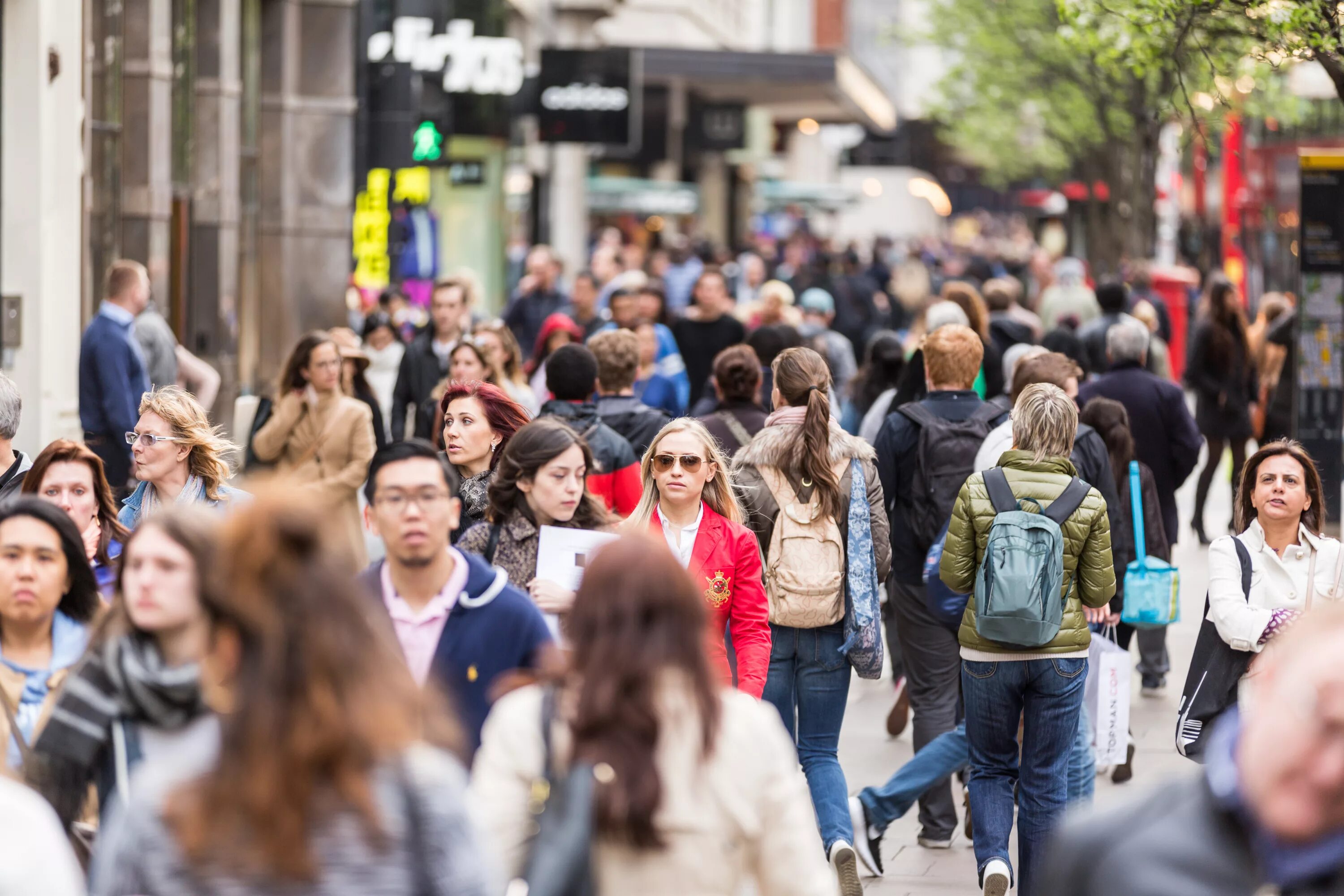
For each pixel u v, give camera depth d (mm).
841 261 124688
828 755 21359
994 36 91938
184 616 12305
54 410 39344
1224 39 37125
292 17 57875
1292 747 7668
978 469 23969
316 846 8680
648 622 10758
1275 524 19875
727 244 185625
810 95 130750
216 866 8672
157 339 36656
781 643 21250
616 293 40938
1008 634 19609
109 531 18672
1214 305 49250
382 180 62250
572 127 87188
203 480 21359
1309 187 39594
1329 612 7965
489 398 21938
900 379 34906
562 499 17891
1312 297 39844
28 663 14492
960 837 24938
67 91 39875
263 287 58312
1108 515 22844
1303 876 7770
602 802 10531
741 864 11055
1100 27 39531
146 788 8977
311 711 8750
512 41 75375
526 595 15109
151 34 46688
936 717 25422
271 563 9000
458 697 14391
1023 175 167750
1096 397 33594
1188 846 7895
